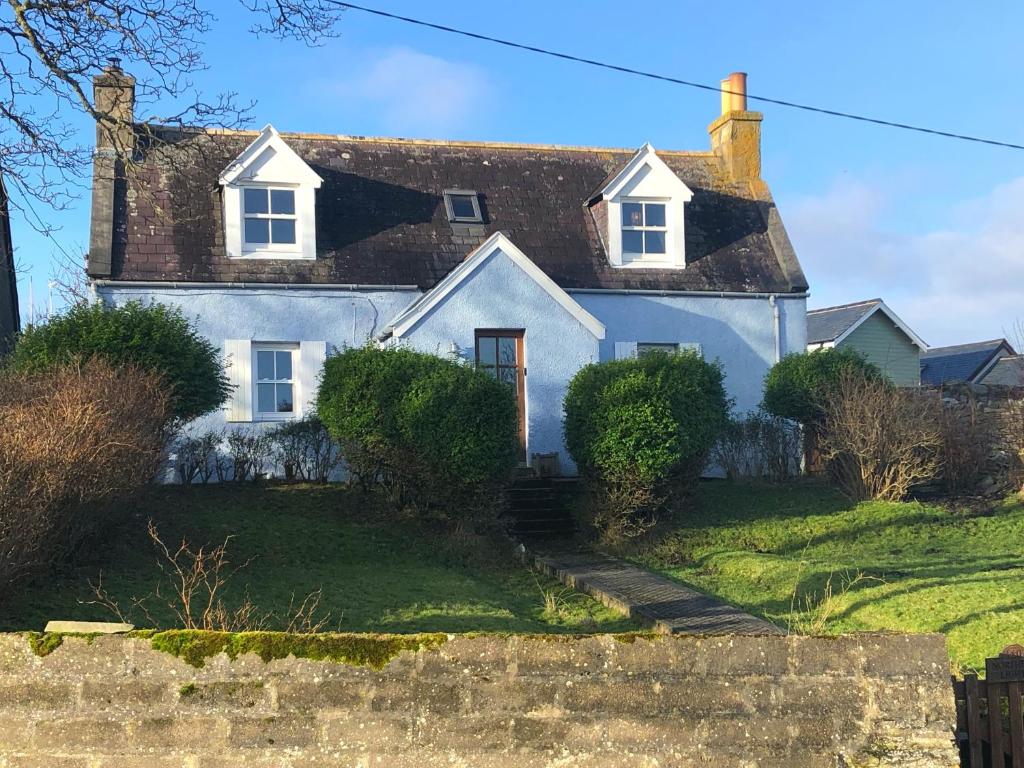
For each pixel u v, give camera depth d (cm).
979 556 1406
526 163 2241
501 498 1490
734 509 1698
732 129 2369
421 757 495
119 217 1841
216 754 483
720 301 2117
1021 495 1834
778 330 2150
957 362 3766
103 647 486
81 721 480
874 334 3098
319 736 490
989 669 560
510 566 1394
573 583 1277
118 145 1202
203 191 1925
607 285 2036
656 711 516
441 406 1416
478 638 509
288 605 992
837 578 1238
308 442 1716
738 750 518
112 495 956
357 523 1467
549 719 507
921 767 527
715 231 2231
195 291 1808
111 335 1359
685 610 1084
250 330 1838
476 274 1788
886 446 1769
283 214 1905
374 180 2075
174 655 488
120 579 967
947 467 1902
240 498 1552
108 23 1069
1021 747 554
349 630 926
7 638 484
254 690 489
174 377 1384
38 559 817
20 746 477
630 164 2084
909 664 537
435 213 2053
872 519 1644
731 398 1978
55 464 794
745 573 1318
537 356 1816
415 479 1468
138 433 1070
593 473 1571
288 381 1880
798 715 526
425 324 1761
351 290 1888
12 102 1101
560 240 2088
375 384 1457
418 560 1334
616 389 1542
